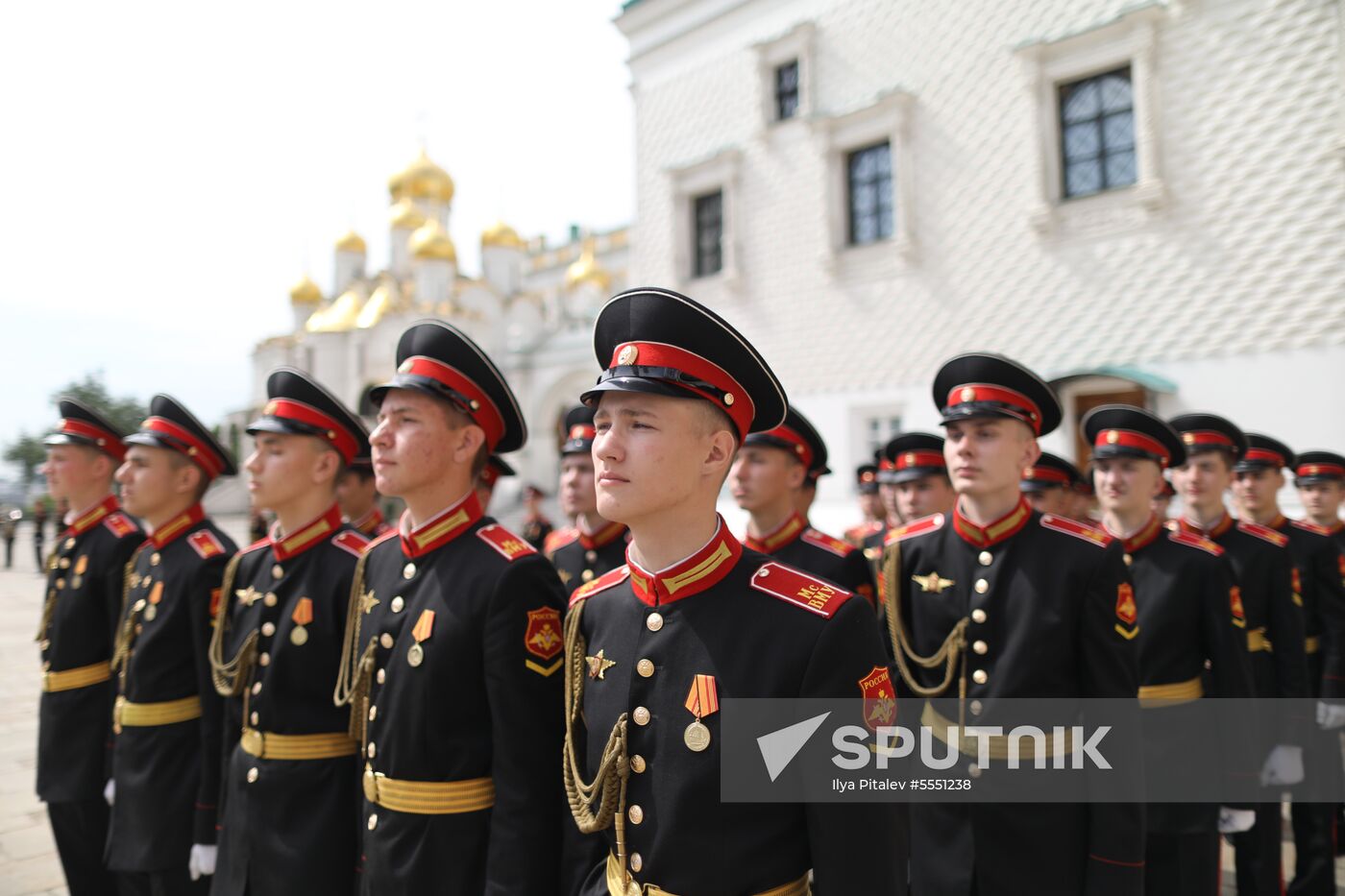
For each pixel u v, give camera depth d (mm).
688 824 1771
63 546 4391
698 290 15734
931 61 12742
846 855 1725
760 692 1777
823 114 13773
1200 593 3676
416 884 2332
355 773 2926
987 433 2977
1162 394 10438
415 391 2602
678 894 1762
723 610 1903
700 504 1924
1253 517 5520
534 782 2285
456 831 2369
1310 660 5242
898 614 3287
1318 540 5281
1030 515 3084
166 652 3594
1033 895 2689
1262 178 9938
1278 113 9844
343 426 3258
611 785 1894
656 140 16469
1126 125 11047
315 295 42688
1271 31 9898
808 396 14164
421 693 2428
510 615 2393
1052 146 11578
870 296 13391
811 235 14133
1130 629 2809
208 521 3986
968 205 12312
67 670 4141
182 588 3633
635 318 1867
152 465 3766
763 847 1762
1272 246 9859
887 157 13445
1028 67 11656
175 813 3484
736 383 1881
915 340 12867
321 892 2771
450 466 2664
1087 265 11219
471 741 2428
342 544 3178
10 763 6543
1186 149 10461
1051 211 11438
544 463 27734
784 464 4297
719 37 15492
